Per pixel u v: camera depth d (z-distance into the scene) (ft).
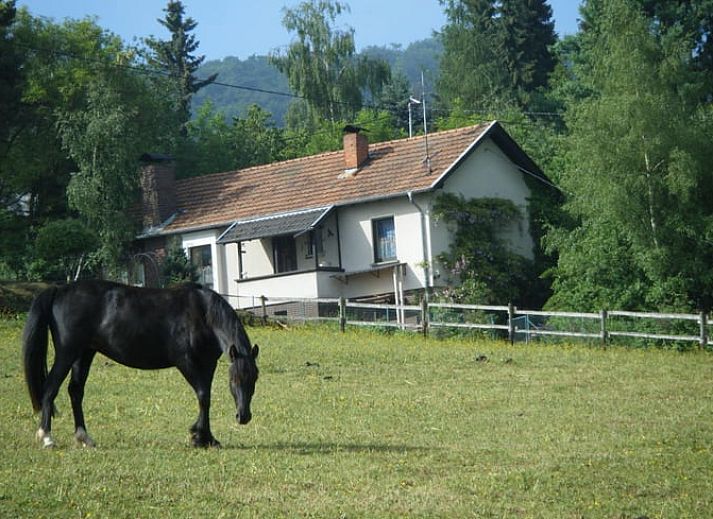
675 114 117.29
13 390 68.44
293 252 143.02
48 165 151.12
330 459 47.44
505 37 254.47
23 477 42.09
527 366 84.28
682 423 60.18
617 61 118.62
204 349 50.11
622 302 115.96
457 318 112.78
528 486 43.68
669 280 114.21
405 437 54.39
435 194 132.98
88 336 49.80
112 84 149.38
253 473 44.01
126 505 38.55
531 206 143.13
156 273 147.13
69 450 47.93
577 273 119.85
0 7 143.95
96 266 145.59
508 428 57.52
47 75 148.15
